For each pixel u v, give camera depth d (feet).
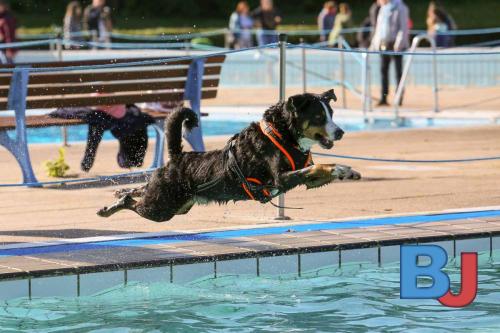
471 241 27.02
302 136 23.93
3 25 87.76
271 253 25.17
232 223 29.40
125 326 21.01
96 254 24.84
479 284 24.20
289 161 23.95
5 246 25.91
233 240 26.43
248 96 70.28
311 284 24.52
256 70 88.02
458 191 34.30
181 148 25.73
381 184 36.09
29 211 31.63
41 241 26.73
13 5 145.38
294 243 25.90
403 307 22.33
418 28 122.11
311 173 23.41
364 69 58.65
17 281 22.80
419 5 146.20
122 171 39.29
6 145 35.99
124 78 37.27
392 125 56.85
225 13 149.79
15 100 35.27
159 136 39.04
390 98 68.13
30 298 22.97
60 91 36.14
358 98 67.97
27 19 141.18
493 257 26.99
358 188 35.29
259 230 27.89
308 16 147.95
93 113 37.29
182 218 30.27
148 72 37.63
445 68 81.97
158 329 20.76
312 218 29.84
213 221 29.71
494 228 27.61
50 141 53.21
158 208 25.96
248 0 150.30
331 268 25.73
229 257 24.79
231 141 24.68
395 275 25.23
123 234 27.66
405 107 61.72
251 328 20.80
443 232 27.04
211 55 31.94
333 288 24.09
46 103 35.68
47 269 23.13
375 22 72.38
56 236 27.55
